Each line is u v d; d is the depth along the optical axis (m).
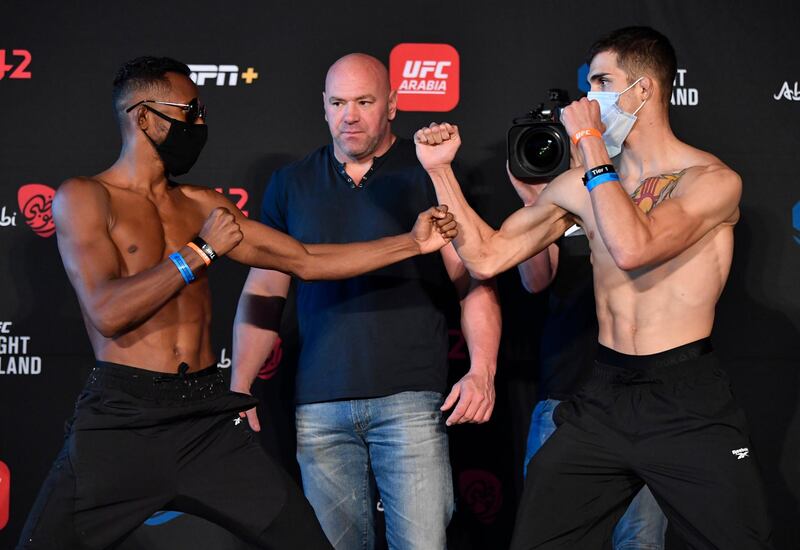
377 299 3.08
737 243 3.62
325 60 3.66
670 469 2.49
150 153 2.67
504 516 3.65
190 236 2.73
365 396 3.03
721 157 3.63
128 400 2.52
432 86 3.66
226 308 3.67
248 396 2.72
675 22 3.65
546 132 2.91
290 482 2.71
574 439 2.60
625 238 2.44
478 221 2.91
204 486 2.61
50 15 3.64
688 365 2.54
